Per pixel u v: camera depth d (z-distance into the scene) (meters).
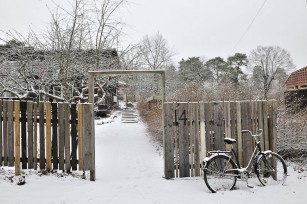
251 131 6.20
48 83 10.94
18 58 10.62
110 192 5.24
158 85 29.20
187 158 6.16
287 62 52.78
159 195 5.07
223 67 52.72
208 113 6.19
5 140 5.83
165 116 6.17
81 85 11.91
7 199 4.77
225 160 5.40
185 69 51.72
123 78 12.87
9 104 5.84
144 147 11.01
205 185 5.62
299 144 8.58
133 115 19.70
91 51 10.97
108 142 11.92
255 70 52.25
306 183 5.78
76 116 6.21
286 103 11.30
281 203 4.70
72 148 6.11
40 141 5.98
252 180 5.93
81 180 5.98
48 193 5.11
